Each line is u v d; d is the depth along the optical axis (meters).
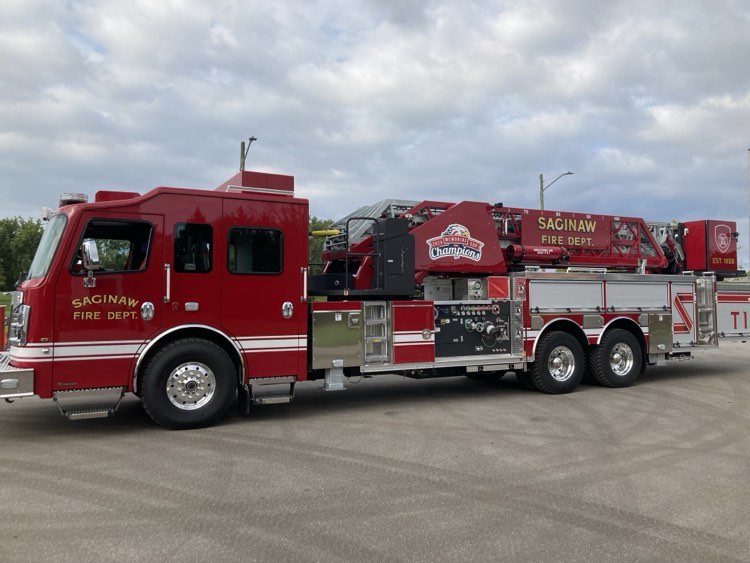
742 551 3.54
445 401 8.49
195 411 6.59
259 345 6.96
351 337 7.59
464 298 9.22
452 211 9.31
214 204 6.77
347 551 3.50
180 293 6.55
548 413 7.58
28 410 7.68
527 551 3.52
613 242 11.30
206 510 4.15
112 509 4.16
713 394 9.05
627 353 9.78
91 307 6.16
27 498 4.38
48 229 6.66
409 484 4.74
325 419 7.21
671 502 4.35
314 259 10.51
